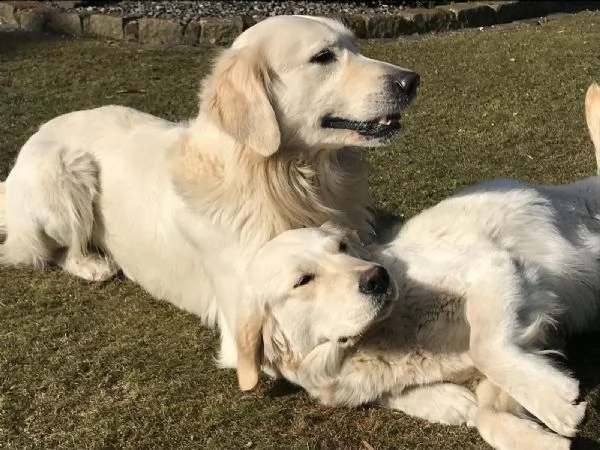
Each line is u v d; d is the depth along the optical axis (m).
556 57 2.45
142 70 2.71
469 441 1.06
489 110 2.06
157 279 1.46
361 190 1.37
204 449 1.11
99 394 1.22
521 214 1.21
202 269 1.37
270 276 1.12
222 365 1.27
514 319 1.06
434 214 1.23
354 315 1.06
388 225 1.55
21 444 1.14
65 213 1.52
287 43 1.23
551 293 1.13
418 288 1.12
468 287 1.10
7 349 1.33
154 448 1.12
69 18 3.42
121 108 1.61
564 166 1.71
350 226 1.34
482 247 1.14
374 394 1.13
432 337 1.11
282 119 1.24
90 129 1.57
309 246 1.13
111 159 1.51
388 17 3.28
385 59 2.74
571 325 1.23
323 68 1.24
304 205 1.29
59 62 2.86
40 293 1.51
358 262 1.10
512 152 1.80
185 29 3.25
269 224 1.26
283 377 1.20
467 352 1.11
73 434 1.15
